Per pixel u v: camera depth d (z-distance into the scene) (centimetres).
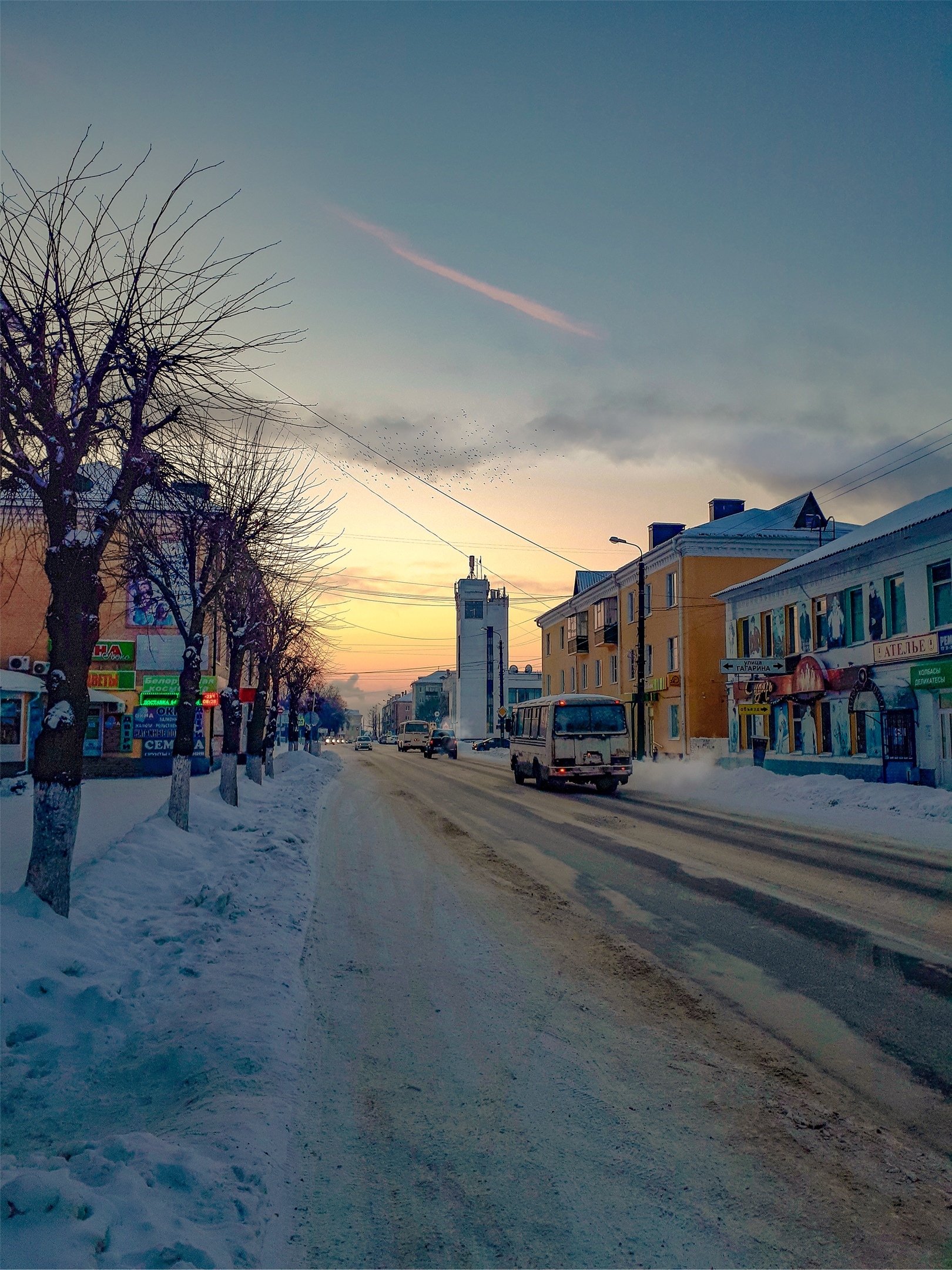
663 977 595
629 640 4150
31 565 2459
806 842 1292
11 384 639
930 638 1862
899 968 610
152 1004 512
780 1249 286
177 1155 311
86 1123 372
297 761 3794
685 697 3434
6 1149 346
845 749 2241
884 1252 284
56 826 625
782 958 639
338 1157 346
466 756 5884
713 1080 422
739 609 2933
